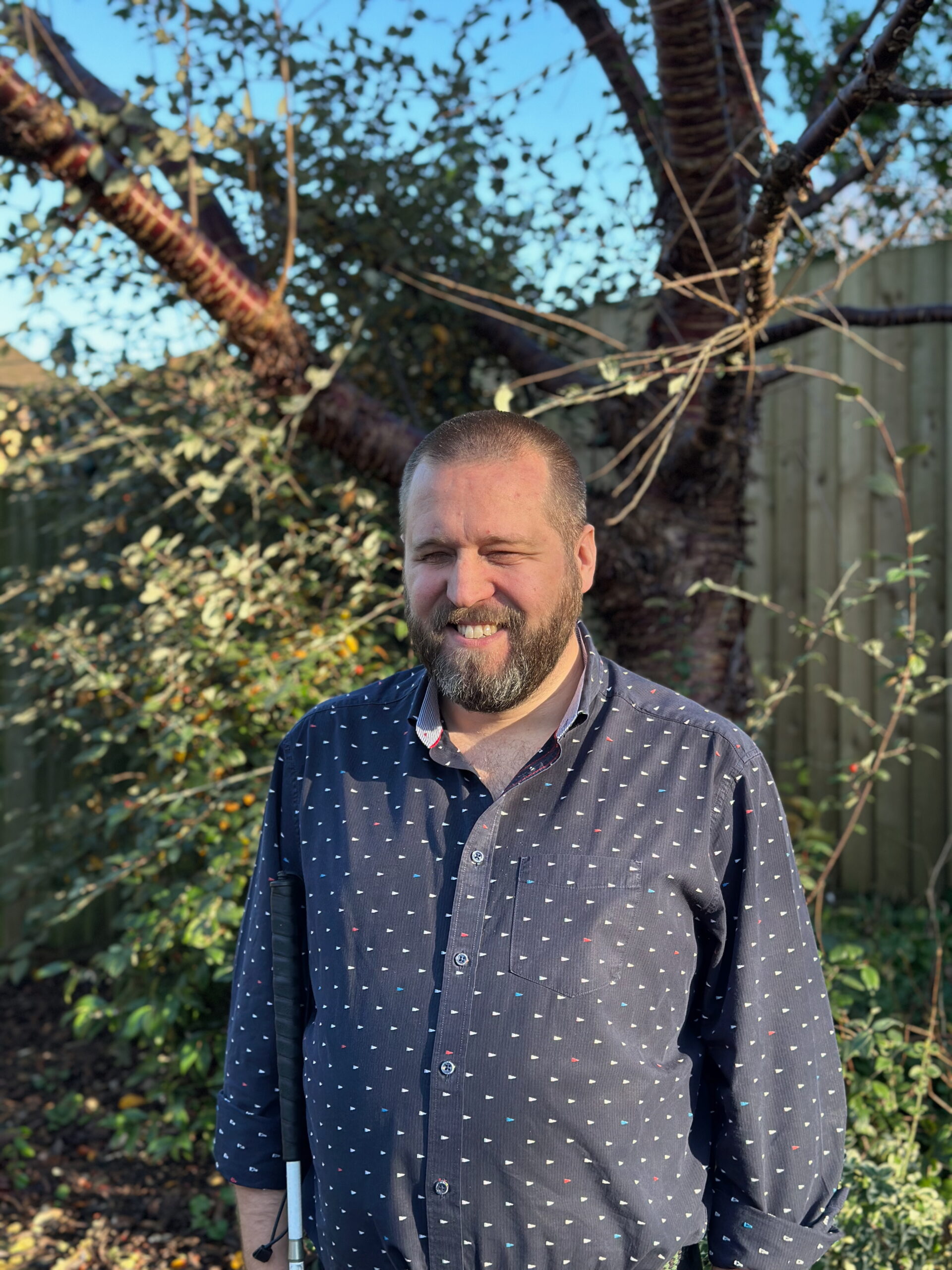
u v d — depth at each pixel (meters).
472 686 1.31
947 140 4.19
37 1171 3.00
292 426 3.21
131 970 3.37
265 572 3.16
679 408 2.58
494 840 1.29
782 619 4.43
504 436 1.33
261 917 1.51
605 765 1.32
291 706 2.96
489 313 3.11
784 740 4.42
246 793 2.91
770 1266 1.29
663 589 3.37
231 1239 2.69
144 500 3.96
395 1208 1.24
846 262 3.65
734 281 2.98
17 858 4.38
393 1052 1.25
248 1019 1.50
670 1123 1.26
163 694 3.06
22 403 3.72
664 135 3.08
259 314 3.06
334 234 3.85
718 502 3.39
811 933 1.37
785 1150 1.30
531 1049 1.20
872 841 4.25
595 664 1.39
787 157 1.92
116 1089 3.42
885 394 4.19
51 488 4.11
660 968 1.25
